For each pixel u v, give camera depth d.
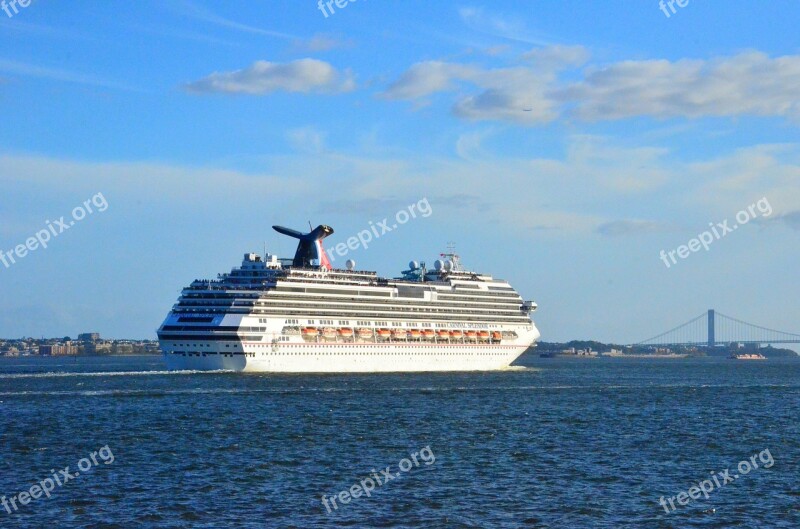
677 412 185.50
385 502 97.06
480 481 107.25
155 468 114.31
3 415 167.50
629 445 135.12
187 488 102.94
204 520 89.94
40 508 94.31
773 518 92.56
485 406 190.25
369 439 138.88
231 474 110.62
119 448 129.38
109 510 93.44
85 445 132.38
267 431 146.50
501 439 139.62
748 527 89.38
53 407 181.00
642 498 99.81
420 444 134.12
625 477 110.38
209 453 125.25
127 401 192.12
